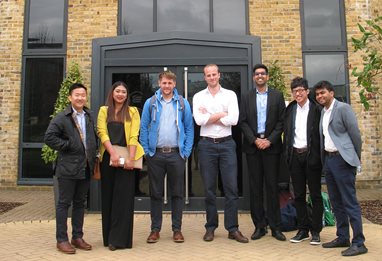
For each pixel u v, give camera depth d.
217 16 9.23
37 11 9.53
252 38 7.05
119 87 4.80
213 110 5.09
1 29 9.45
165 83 4.98
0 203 7.65
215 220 5.09
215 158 5.09
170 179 5.04
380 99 8.84
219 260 4.21
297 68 8.90
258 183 5.13
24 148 9.19
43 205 7.48
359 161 4.50
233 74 7.09
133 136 4.77
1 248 4.70
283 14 9.03
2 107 9.26
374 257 4.30
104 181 4.79
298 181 4.97
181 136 5.05
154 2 9.25
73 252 4.46
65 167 4.51
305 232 4.97
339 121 4.54
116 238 4.62
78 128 4.58
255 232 5.11
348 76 8.91
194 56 7.05
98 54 7.07
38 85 9.34
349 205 4.50
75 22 9.20
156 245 4.81
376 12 9.16
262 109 5.18
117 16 9.19
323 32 9.14
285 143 5.06
